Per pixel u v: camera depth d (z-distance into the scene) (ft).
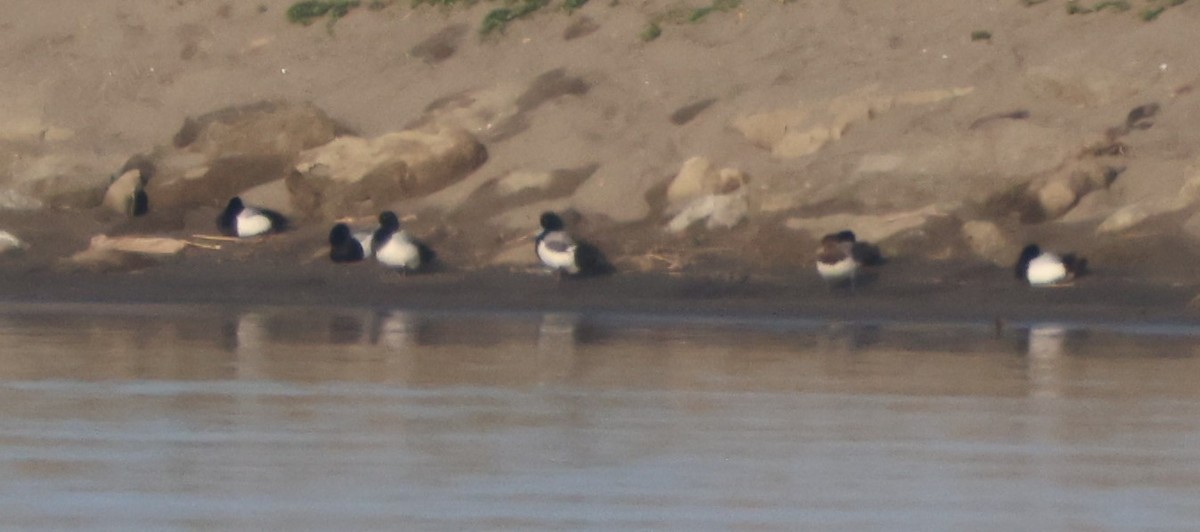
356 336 62.54
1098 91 79.82
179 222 80.53
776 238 73.46
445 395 50.85
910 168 76.07
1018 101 80.33
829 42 87.86
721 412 48.49
